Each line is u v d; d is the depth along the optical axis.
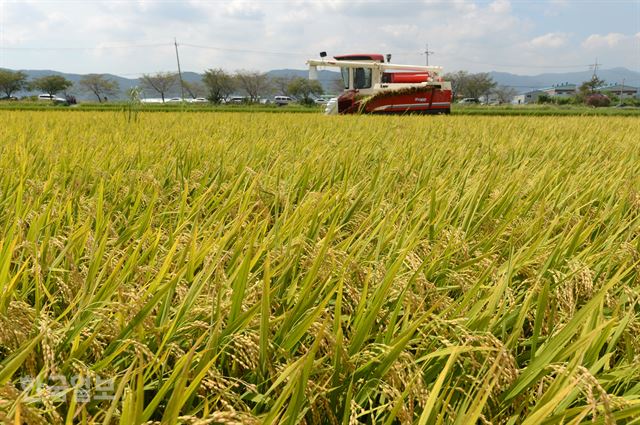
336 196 4.02
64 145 7.17
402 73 29.41
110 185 4.75
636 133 12.75
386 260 3.16
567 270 3.07
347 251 3.36
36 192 4.30
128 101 14.06
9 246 2.49
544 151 8.34
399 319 2.72
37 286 2.39
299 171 5.41
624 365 2.25
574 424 1.68
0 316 2.02
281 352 2.11
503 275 2.62
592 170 6.25
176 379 1.90
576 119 21.12
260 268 2.86
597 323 2.30
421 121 17.28
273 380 2.09
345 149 7.15
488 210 4.19
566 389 1.62
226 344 2.08
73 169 5.29
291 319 2.22
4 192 4.31
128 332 2.09
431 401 1.66
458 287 2.85
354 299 2.49
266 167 5.60
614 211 4.30
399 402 1.74
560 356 2.09
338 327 2.21
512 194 4.61
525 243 3.47
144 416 1.73
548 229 3.50
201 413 1.98
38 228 3.17
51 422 1.68
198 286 2.48
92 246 2.81
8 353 2.15
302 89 117.88
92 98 122.88
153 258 2.95
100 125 12.70
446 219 4.08
